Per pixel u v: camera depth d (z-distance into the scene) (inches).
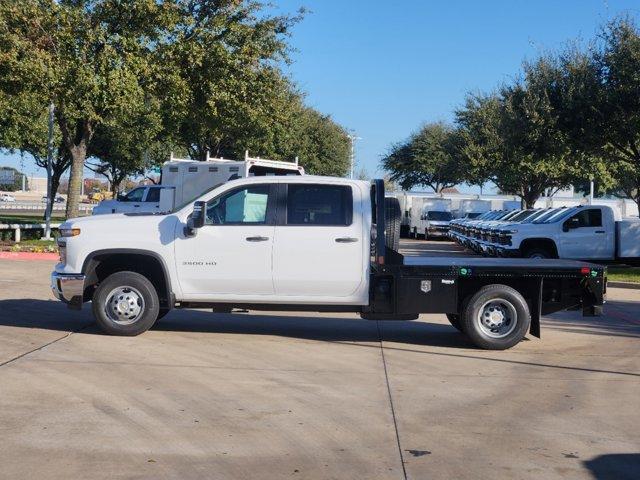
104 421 247.8
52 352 348.2
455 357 367.6
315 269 377.1
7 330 400.2
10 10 791.7
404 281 378.9
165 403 270.7
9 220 1424.7
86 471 203.9
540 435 244.7
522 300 382.3
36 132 1339.8
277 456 219.1
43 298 518.3
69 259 385.4
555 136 1027.9
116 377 305.7
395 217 386.6
